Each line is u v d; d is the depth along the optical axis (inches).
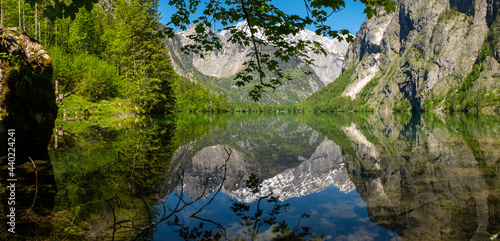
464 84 5787.4
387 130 751.7
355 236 102.8
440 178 190.9
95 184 170.7
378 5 119.9
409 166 247.6
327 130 842.8
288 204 149.3
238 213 133.3
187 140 465.1
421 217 118.4
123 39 1230.3
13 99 238.4
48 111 276.5
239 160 328.8
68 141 355.9
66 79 944.9
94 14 1520.7
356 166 273.6
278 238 102.3
